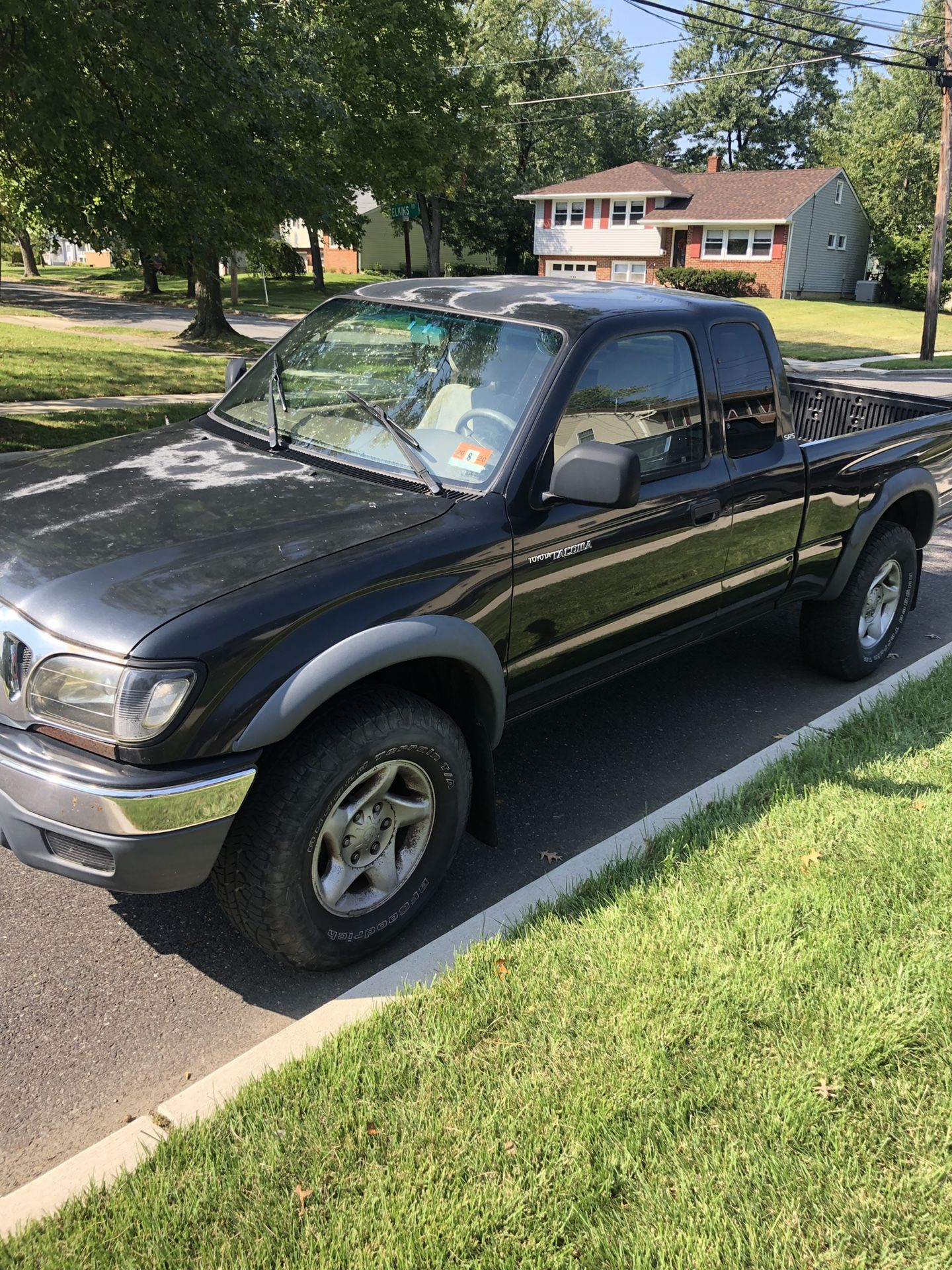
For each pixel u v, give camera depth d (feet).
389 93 75.31
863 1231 6.79
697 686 16.93
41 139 27.22
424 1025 8.49
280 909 8.79
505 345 11.37
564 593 11.11
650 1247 6.59
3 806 8.27
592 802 13.05
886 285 156.97
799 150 222.28
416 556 9.43
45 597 8.41
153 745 7.89
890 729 14.35
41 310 99.55
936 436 17.71
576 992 8.87
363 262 189.67
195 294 129.29
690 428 12.78
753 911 10.03
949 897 10.36
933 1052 8.31
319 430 11.57
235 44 32.48
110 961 9.80
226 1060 8.61
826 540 15.47
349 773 8.85
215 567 8.70
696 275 149.28
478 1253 6.55
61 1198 6.91
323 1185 6.98
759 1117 7.63
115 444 12.09
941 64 77.25
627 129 196.65
